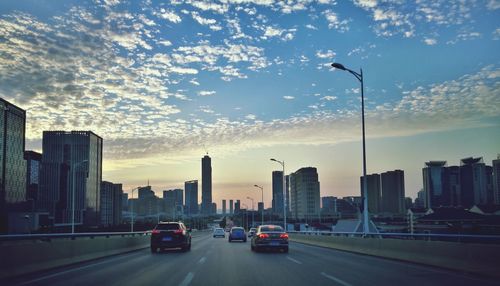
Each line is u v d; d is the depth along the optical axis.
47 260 17.41
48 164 178.12
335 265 18.66
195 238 66.75
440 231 33.41
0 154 150.25
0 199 149.75
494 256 14.48
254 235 30.20
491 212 42.53
